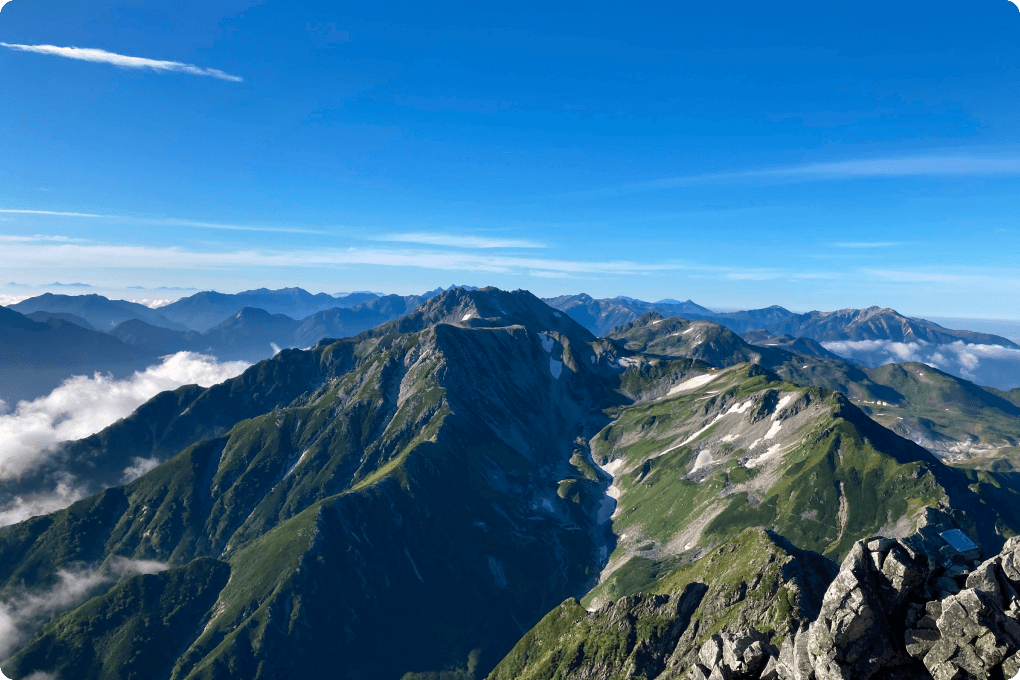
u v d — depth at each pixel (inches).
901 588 1501.0
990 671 1318.9
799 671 1577.3
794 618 3346.5
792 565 3860.7
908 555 1549.0
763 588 3752.5
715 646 1947.6
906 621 1481.3
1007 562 1395.2
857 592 1509.6
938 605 1444.4
